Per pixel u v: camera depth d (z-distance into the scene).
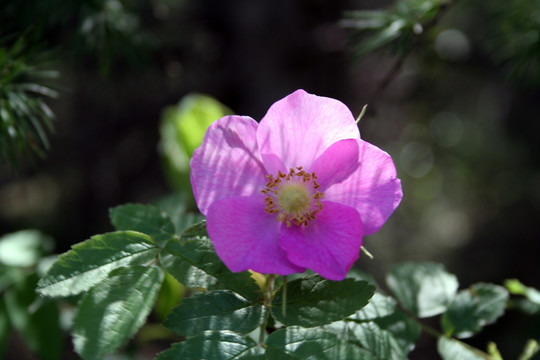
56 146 0.85
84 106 0.82
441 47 0.88
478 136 1.24
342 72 0.81
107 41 0.39
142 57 0.40
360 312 0.30
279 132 0.29
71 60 0.40
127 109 0.81
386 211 0.29
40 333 0.36
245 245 0.28
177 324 0.27
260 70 0.80
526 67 0.41
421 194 1.39
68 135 0.85
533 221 1.18
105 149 0.86
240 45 0.80
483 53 0.92
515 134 1.16
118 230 0.30
